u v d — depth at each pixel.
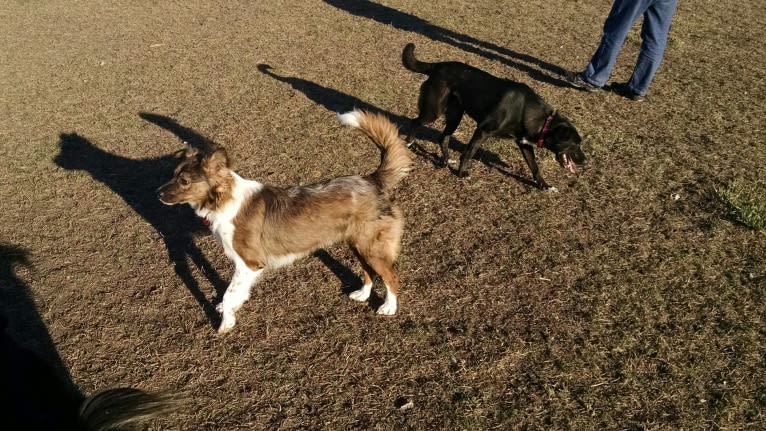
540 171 3.26
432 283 2.60
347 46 4.71
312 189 2.37
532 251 2.75
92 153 3.35
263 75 4.17
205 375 2.28
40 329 2.41
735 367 2.27
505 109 3.02
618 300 2.52
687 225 2.87
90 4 5.91
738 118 3.68
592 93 3.97
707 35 4.96
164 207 2.98
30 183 3.13
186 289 2.58
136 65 4.36
